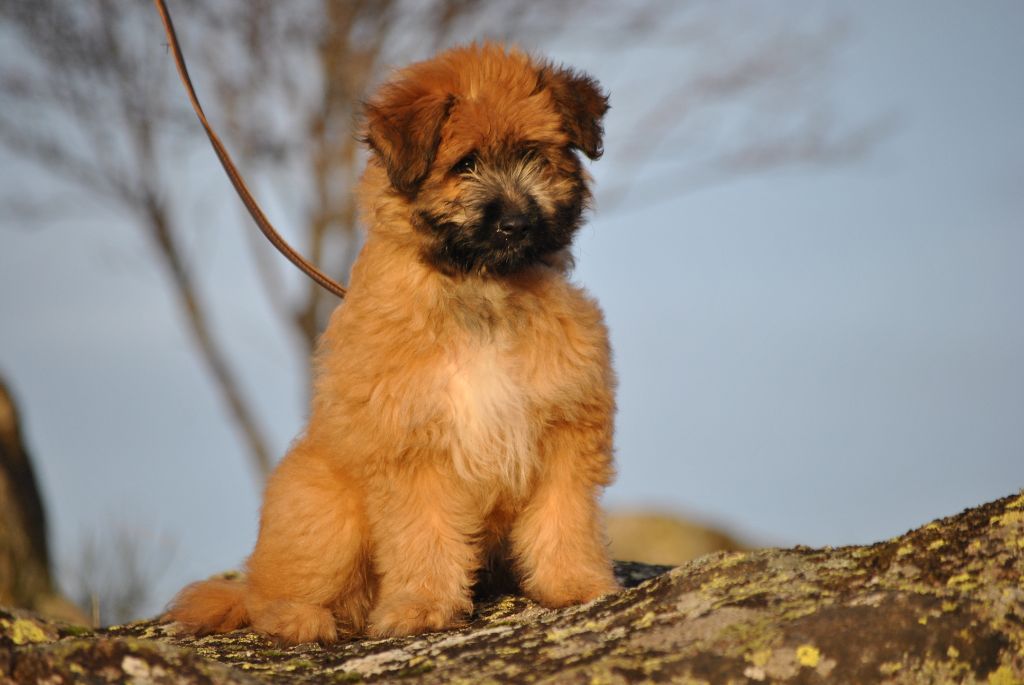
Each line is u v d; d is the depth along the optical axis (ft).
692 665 15.75
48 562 44.42
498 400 21.81
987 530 17.13
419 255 22.36
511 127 23.11
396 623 21.44
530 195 22.66
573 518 22.77
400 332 21.70
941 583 16.48
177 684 15.74
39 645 16.63
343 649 20.08
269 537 23.26
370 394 21.58
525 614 21.75
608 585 22.33
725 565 18.56
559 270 23.90
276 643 21.50
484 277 22.36
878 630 15.65
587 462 22.75
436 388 21.67
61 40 59.82
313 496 22.89
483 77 23.76
